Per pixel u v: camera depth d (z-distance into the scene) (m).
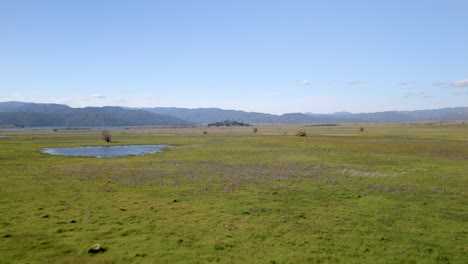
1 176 42.09
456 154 66.31
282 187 34.22
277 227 20.66
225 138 140.25
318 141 105.94
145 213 23.80
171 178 40.50
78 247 17.06
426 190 32.38
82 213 23.69
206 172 45.78
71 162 60.88
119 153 83.56
